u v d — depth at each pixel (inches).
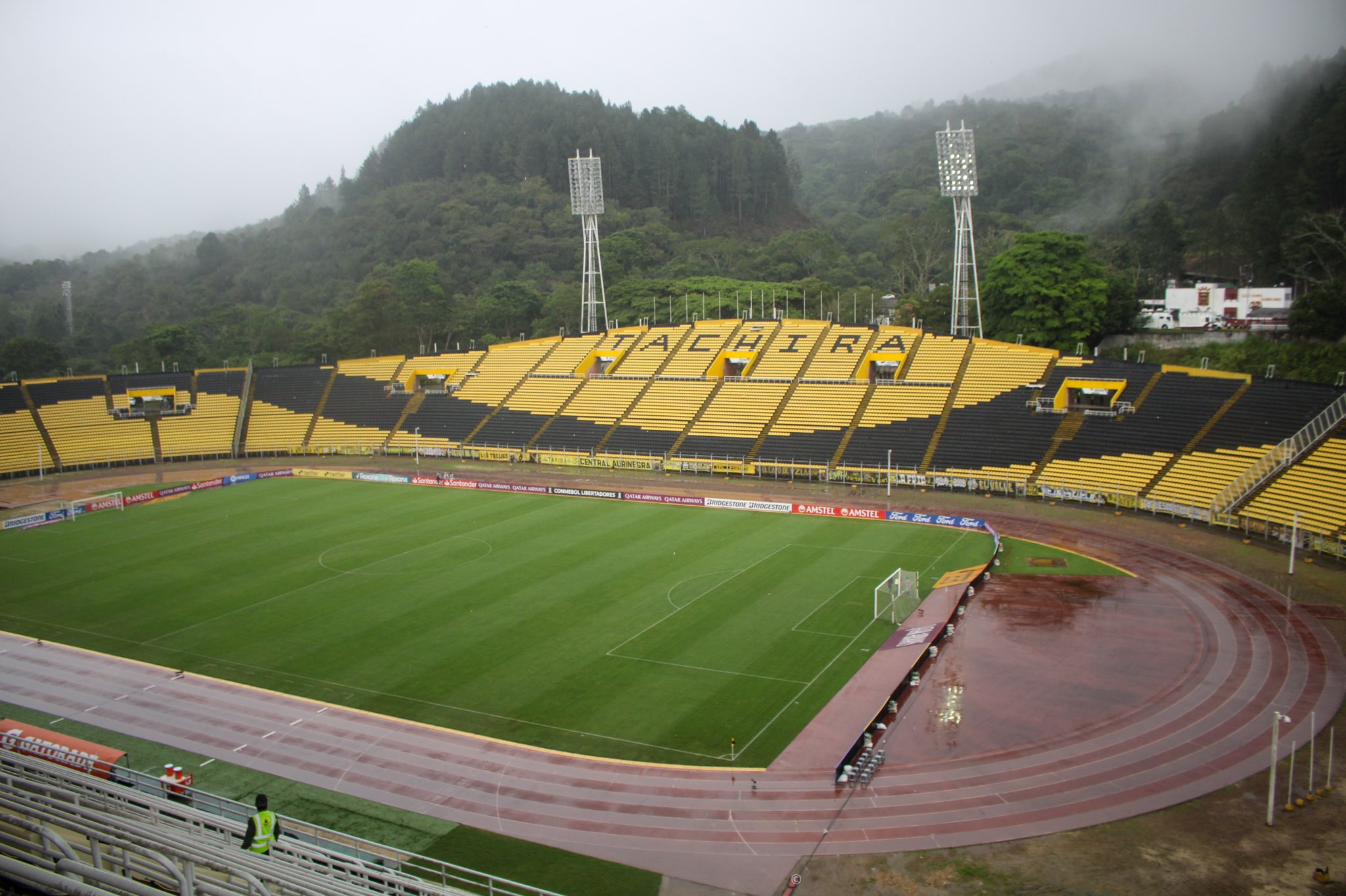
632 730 1513.3
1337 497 2485.2
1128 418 3316.9
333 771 1407.5
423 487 3708.2
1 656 1915.6
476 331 6914.4
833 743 1449.3
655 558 2541.8
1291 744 1403.8
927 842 1177.4
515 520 3046.3
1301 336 3666.3
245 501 3472.0
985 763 1373.0
